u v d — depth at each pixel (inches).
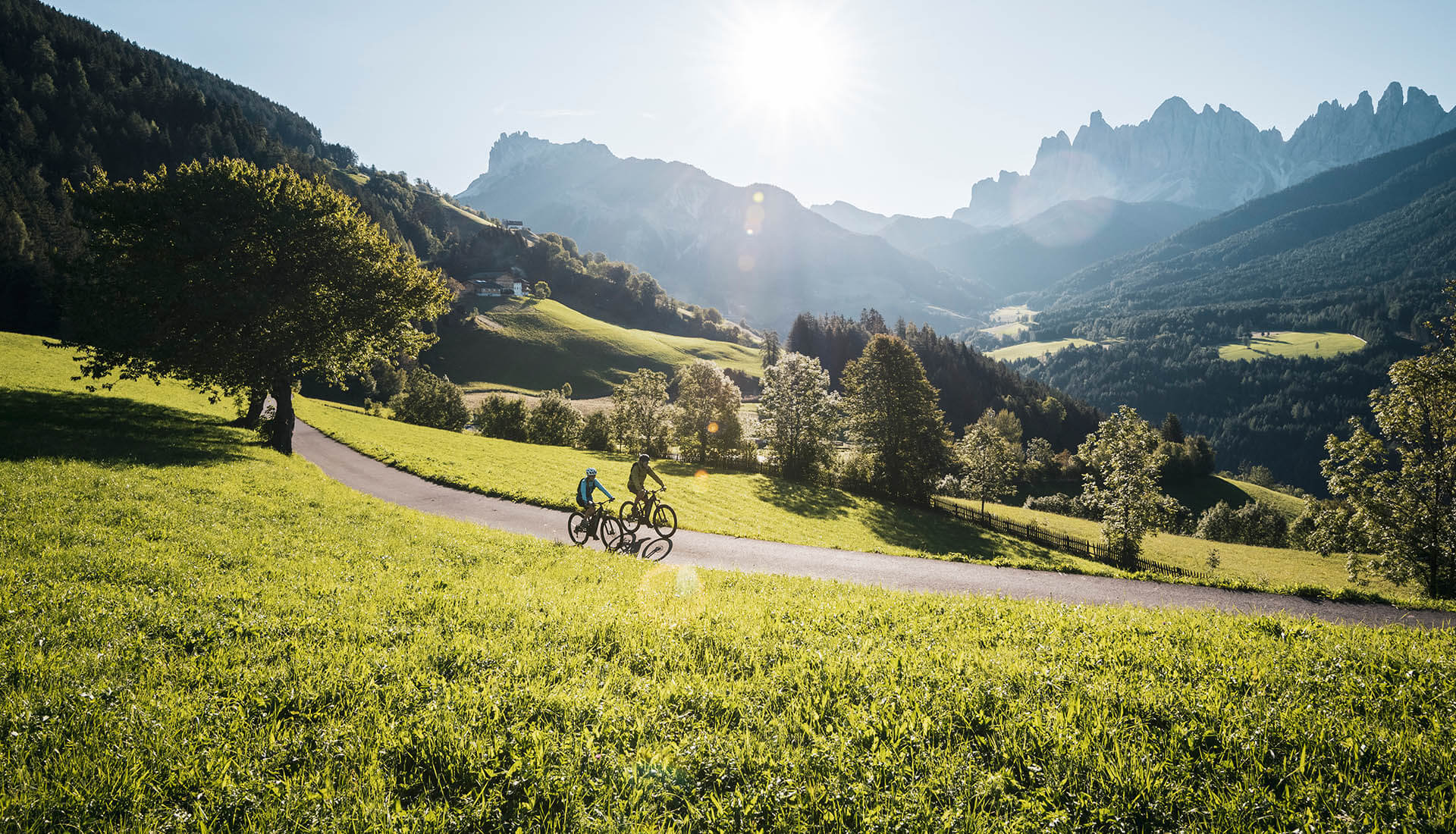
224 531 533.3
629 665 269.3
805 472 2381.9
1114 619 390.3
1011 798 173.0
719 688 241.1
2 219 4318.4
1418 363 1213.7
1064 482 4655.5
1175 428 5743.1
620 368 6707.7
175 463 849.5
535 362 6530.5
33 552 410.9
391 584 401.7
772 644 300.0
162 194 1180.5
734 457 2566.4
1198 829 160.4
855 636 327.6
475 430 3129.9
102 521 512.1
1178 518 3604.8
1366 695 246.7
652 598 406.9
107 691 212.7
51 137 6850.4
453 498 1112.8
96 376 1152.2
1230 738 201.5
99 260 1159.0
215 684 229.0
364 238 1346.0
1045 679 257.1
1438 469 1178.6
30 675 223.9
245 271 1197.7
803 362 2477.9
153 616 296.4
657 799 173.6
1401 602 651.5
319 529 599.8
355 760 184.4
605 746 194.7
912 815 164.7
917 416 2345.0
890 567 770.2
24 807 153.6
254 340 1209.4
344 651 263.4
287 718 207.3
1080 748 196.5
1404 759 191.5
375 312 1288.1
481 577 453.7
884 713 222.2
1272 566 2103.8
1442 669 273.3
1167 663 282.5
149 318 1128.2
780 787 178.7
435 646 274.7
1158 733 211.6
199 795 162.9
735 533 1015.0
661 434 2728.8
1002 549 1752.0
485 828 161.3
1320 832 157.6
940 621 368.8
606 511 746.8
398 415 3034.0
